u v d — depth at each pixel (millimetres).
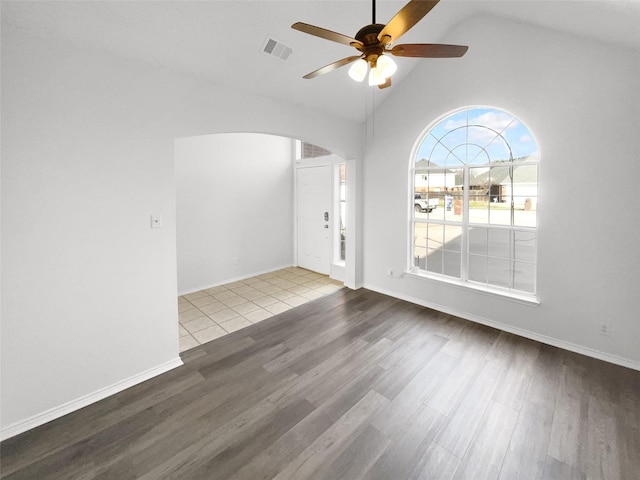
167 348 2662
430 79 3598
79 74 2084
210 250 4875
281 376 2549
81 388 2225
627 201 2502
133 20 2062
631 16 1972
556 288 2902
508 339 3088
